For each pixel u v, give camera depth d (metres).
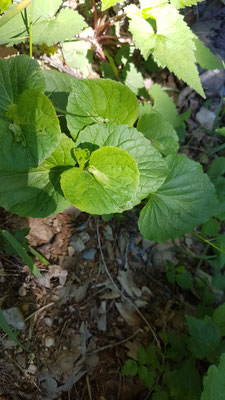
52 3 0.21
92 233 0.24
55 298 0.21
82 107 0.19
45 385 0.19
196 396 0.22
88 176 0.18
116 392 0.22
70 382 0.20
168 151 0.24
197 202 0.23
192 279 0.29
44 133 0.17
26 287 0.20
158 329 0.25
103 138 0.19
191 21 0.28
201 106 0.34
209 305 0.29
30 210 0.18
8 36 0.21
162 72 0.31
